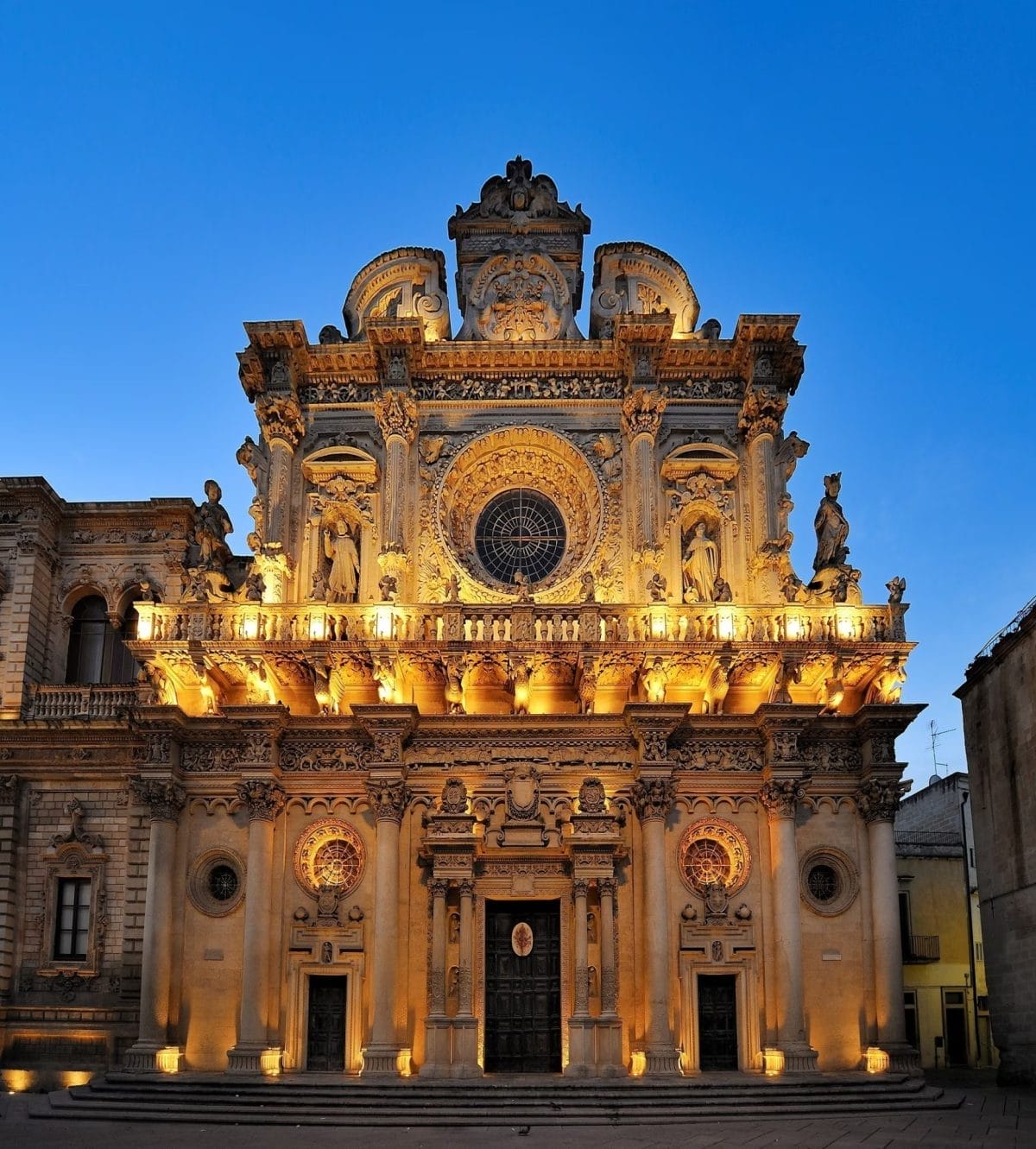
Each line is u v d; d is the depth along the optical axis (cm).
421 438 4341
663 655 3841
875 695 3950
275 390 4278
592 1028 3612
